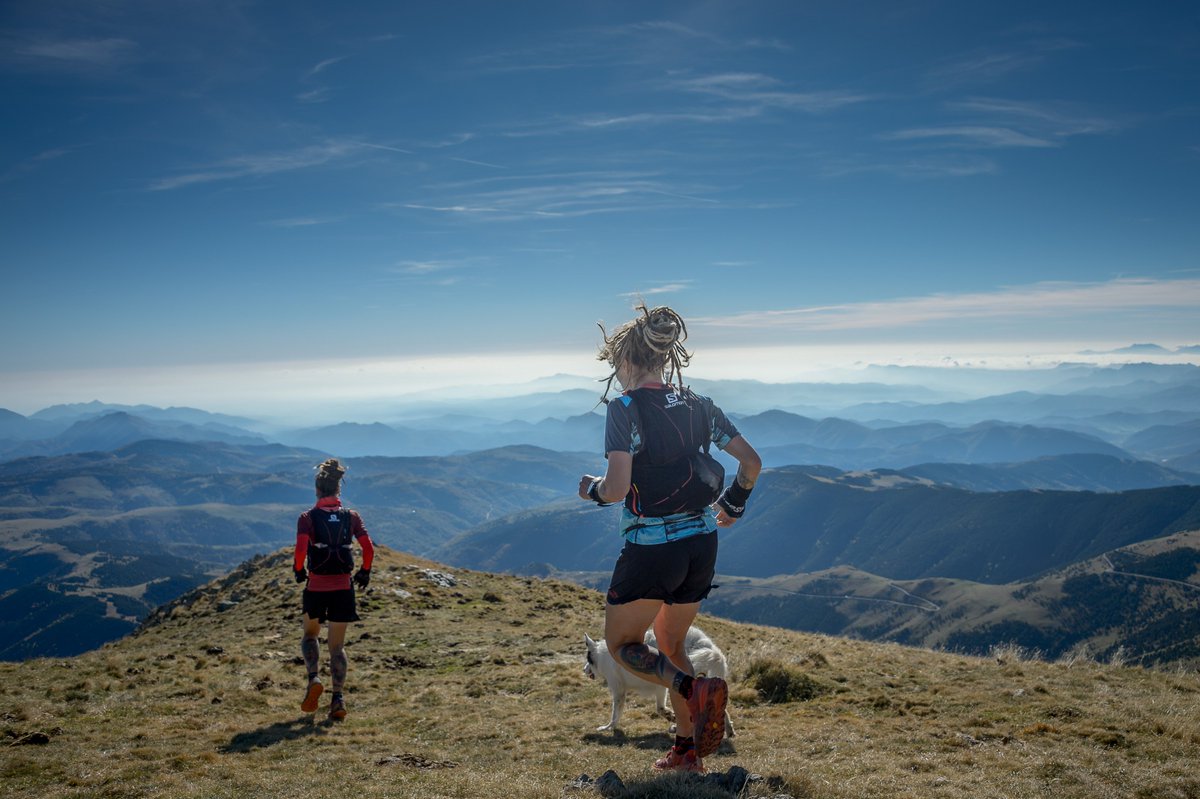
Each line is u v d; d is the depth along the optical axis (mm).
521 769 6914
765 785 5121
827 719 9180
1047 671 11656
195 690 10930
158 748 7867
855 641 16688
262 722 9438
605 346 4969
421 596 21141
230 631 17672
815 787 5277
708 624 18578
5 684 10969
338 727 9242
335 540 9789
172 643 16891
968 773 6344
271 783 6398
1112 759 6789
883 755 7133
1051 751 7105
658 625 5324
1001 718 8742
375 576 22656
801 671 11227
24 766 7043
